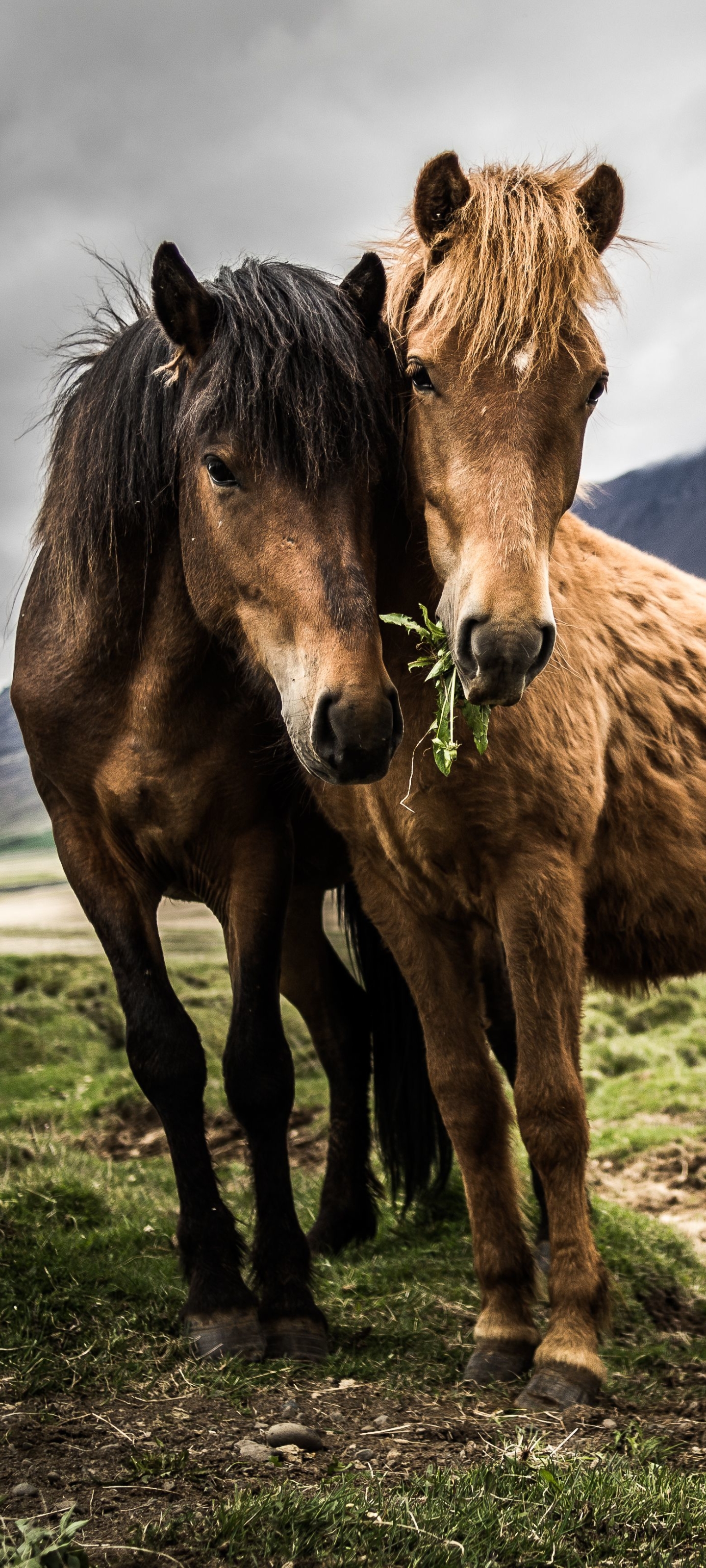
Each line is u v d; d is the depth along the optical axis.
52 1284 3.21
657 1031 8.82
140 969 3.18
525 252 2.42
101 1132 6.62
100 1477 2.10
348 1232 4.26
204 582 2.90
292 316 2.69
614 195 2.64
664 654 3.44
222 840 3.28
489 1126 2.99
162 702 3.13
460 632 2.36
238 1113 3.18
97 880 3.28
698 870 3.30
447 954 3.05
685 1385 2.96
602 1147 6.34
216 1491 2.05
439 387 2.51
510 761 2.74
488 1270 2.98
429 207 2.60
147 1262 3.58
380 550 2.96
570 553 3.37
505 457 2.41
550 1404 2.60
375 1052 4.29
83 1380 2.66
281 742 3.15
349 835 3.15
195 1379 2.69
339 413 2.63
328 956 4.43
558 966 2.79
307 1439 2.29
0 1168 5.17
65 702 3.27
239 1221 3.35
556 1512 1.99
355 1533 1.87
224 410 2.69
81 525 3.19
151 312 3.41
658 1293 3.92
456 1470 2.16
